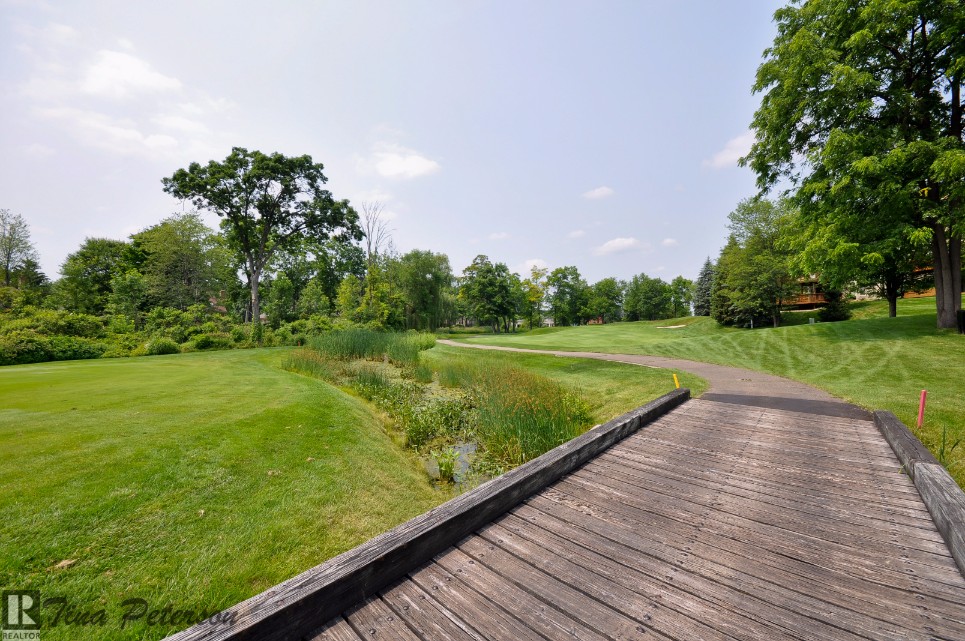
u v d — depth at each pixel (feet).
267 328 93.20
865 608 7.60
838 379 33.30
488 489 11.47
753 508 11.91
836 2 44.60
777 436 19.15
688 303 269.85
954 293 44.47
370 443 22.08
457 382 43.37
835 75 42.06
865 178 42.60
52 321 70.64
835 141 41.73
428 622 7.16
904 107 43.14
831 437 18.85
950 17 39.37
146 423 20.07
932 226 44.78
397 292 140.26
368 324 102.73
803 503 12.21
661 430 20.35
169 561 10.35
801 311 118.21
